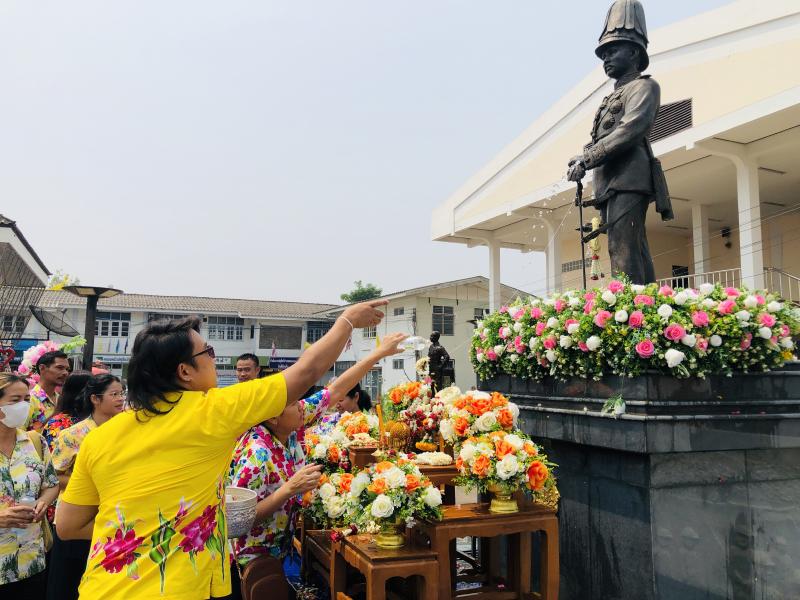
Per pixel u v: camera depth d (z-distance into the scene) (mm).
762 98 11547
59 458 4023
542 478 3217
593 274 5184
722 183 14828
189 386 2016
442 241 21234
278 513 3078
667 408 3469
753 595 3541
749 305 3715
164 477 1847
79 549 3668
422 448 4285
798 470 3785
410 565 2881
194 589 1818
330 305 32750
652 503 3395
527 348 4500
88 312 9938
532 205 17000
